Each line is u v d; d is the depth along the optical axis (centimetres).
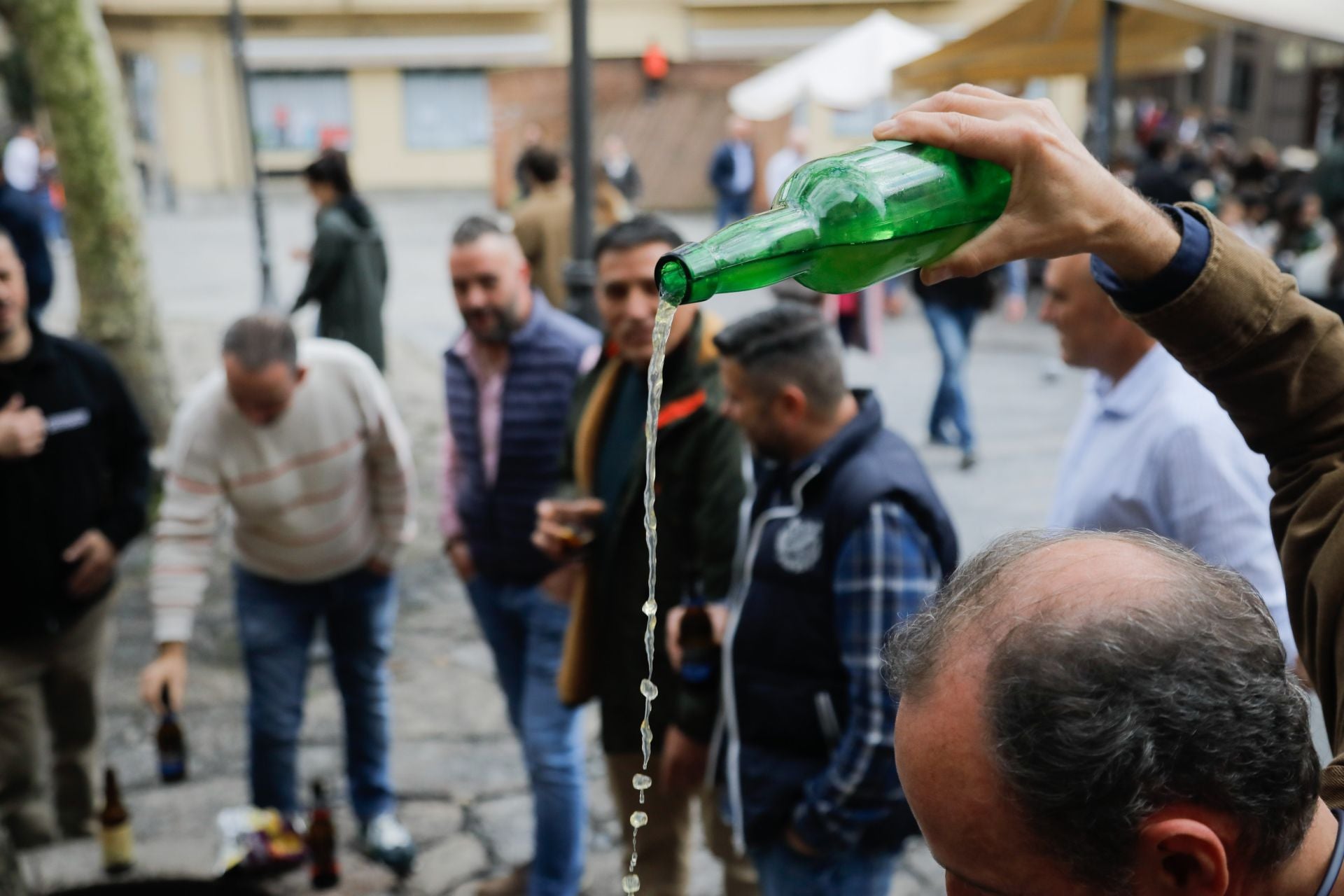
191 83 2205
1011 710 69
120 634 496
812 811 203
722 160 1669
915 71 802
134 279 635
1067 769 66
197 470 314
